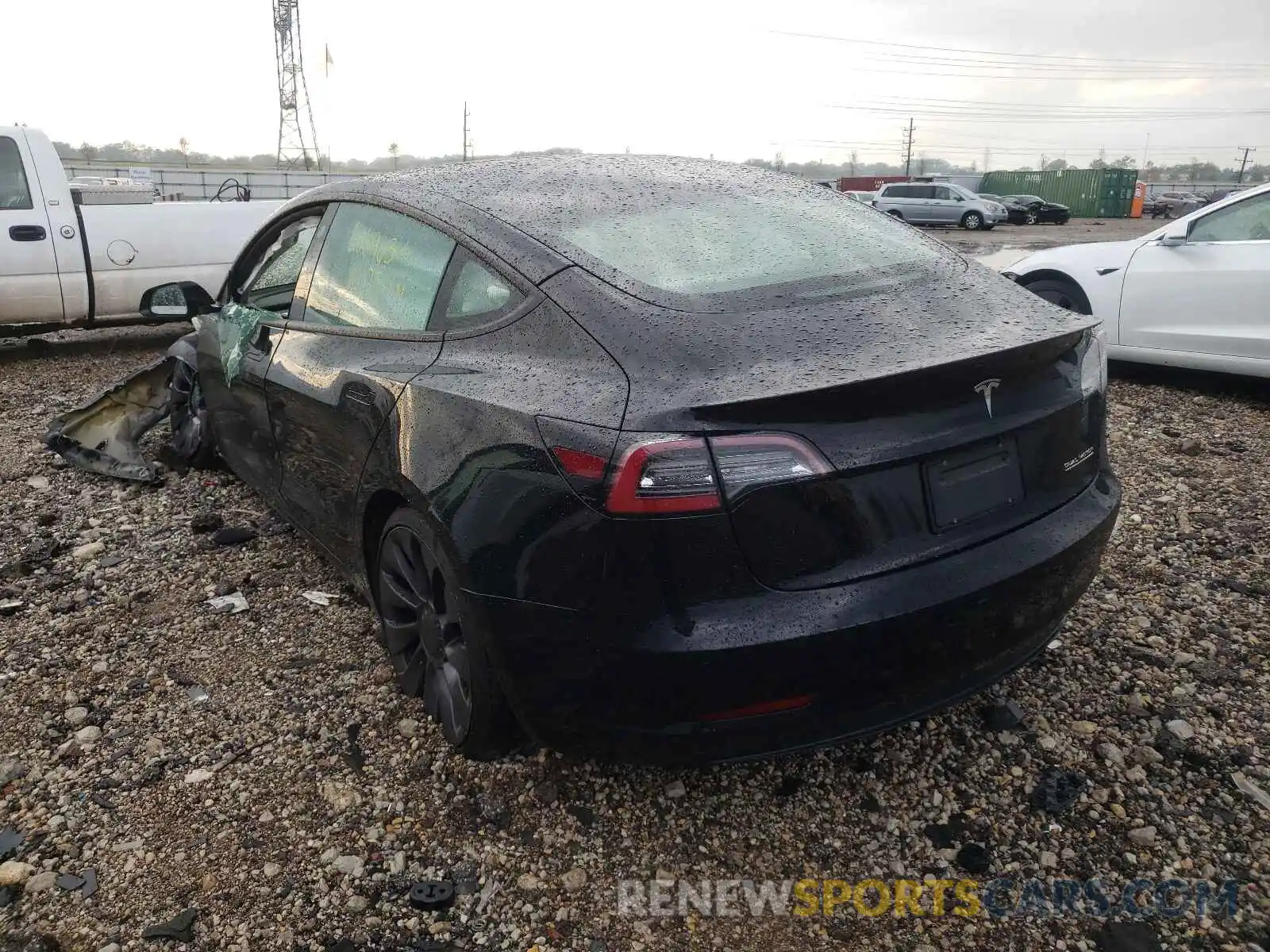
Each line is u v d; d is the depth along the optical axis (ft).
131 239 25.17
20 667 10.20
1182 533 12.89
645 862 7.39
